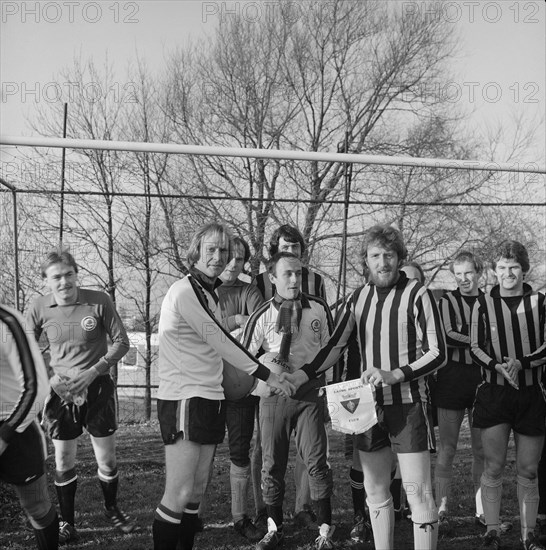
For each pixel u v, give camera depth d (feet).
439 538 13.35
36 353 9.24
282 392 11.35
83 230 38.58
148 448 23.75
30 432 9.82
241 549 12.73
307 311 13.05
